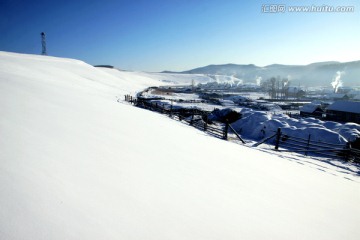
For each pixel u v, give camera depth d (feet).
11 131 13.00
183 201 9.32
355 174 26.48
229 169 15.53
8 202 6.60
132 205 8.16
